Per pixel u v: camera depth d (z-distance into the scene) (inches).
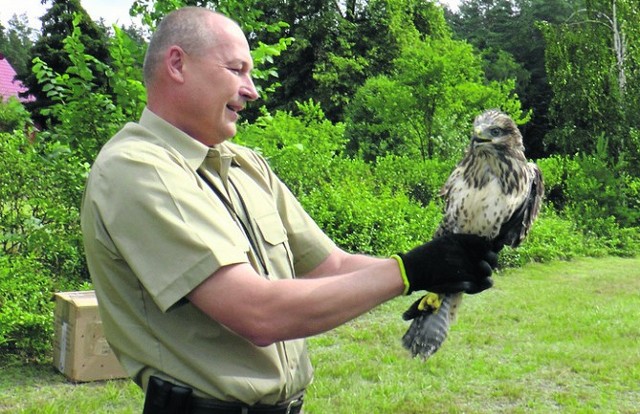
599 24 997.8
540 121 1501.0
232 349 93.2
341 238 422.0
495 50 1918.1
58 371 250.4
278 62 1302.9
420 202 578.9
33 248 297.9
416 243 453.1
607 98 934.4
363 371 269.0
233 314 85.4
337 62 1241.4
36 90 1207.6
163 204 87.6
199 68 96.8
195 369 91.4
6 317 251.3
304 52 1316.4
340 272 116.0
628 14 943.0
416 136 797.9
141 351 92.0
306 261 115.1
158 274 86.3
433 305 116.8
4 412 212.8
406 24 1332.4
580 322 355.9
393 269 88.3
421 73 750.5
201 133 99.8
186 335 91.7
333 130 587.5
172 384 91.5
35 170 309.4
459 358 290.5
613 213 677.9
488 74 1619.1
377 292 87.1
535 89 1642.5
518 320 357.7
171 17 98.7
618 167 727.1
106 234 90.4
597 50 962.7
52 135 283.9
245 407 93.7
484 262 92.1
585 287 449.1
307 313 84.9
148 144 92.8
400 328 328.5
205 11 99.8
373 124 837.2
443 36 1393.9
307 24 1298.0
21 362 255.9
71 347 241.0
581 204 685.9
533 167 126.6
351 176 555.2
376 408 235.9
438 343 115.6
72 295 252.7
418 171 629.6
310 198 438.9
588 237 635.5
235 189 102.5
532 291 429.4
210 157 99.3
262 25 287.7
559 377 273.1
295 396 103.3
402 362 281.0
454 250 90.3
